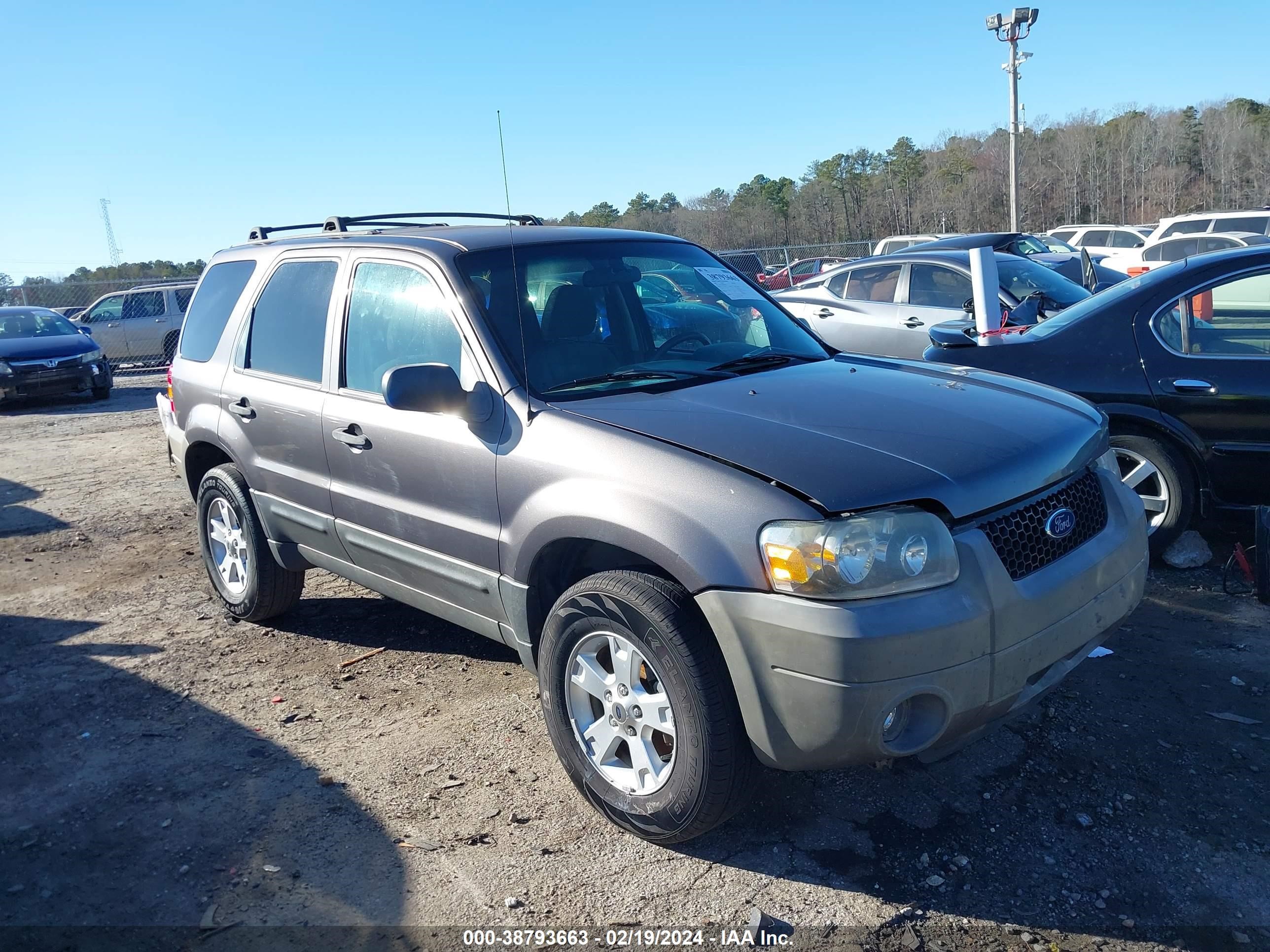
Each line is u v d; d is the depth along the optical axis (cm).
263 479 464
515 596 339
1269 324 491
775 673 267
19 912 294
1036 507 297
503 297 370
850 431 301
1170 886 281
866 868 296
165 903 295
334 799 346
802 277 2544
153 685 451
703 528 277
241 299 493
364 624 513
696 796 287
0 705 438
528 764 364
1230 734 357
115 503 819
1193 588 496
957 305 912
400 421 378
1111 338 520
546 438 324
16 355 1484
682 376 359
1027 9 2852
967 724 277
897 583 263
